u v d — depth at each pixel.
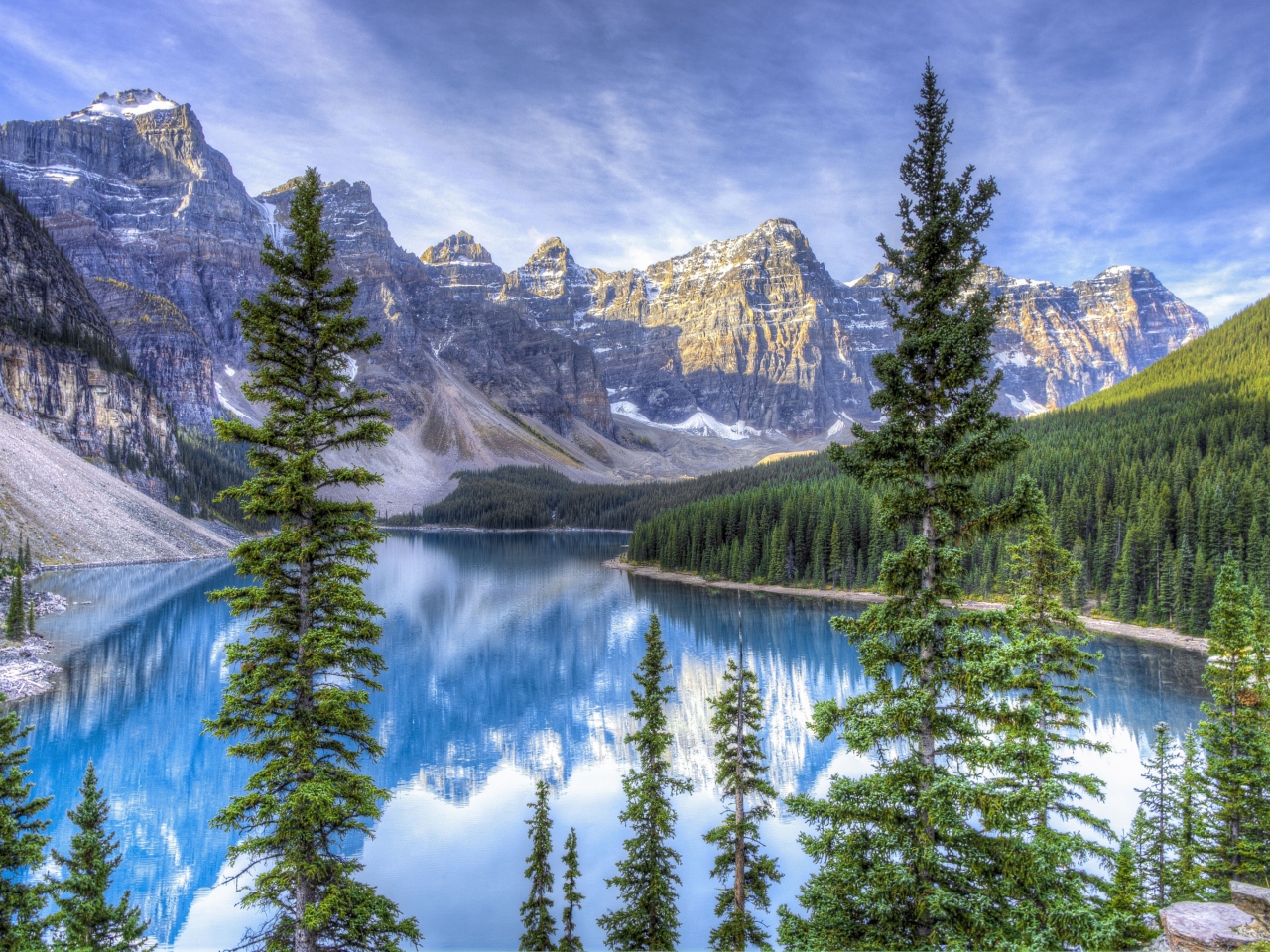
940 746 13.75
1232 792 22.05
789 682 73.94
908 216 13.98
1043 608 22.28
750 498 155.88
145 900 33.91
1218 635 23.17
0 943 17.98
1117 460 121.56
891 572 13.78
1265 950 9.84
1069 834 13.07
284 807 15.59
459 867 38.12
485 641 96.25
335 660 16.36
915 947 12.62
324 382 17.38
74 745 52.00
